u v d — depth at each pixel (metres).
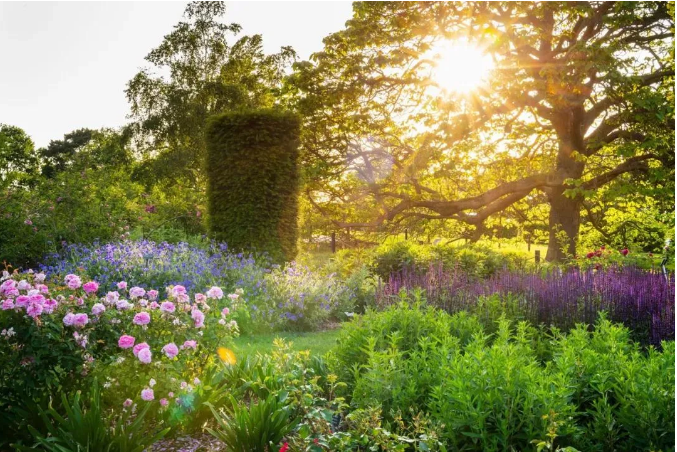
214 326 4.93
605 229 19.86
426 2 16.33
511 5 15.70
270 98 28.89
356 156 18.08
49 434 3.49
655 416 3.16
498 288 6.60
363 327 4.95
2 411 3.84
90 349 4.18
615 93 15.22
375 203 18.62
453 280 7.21
